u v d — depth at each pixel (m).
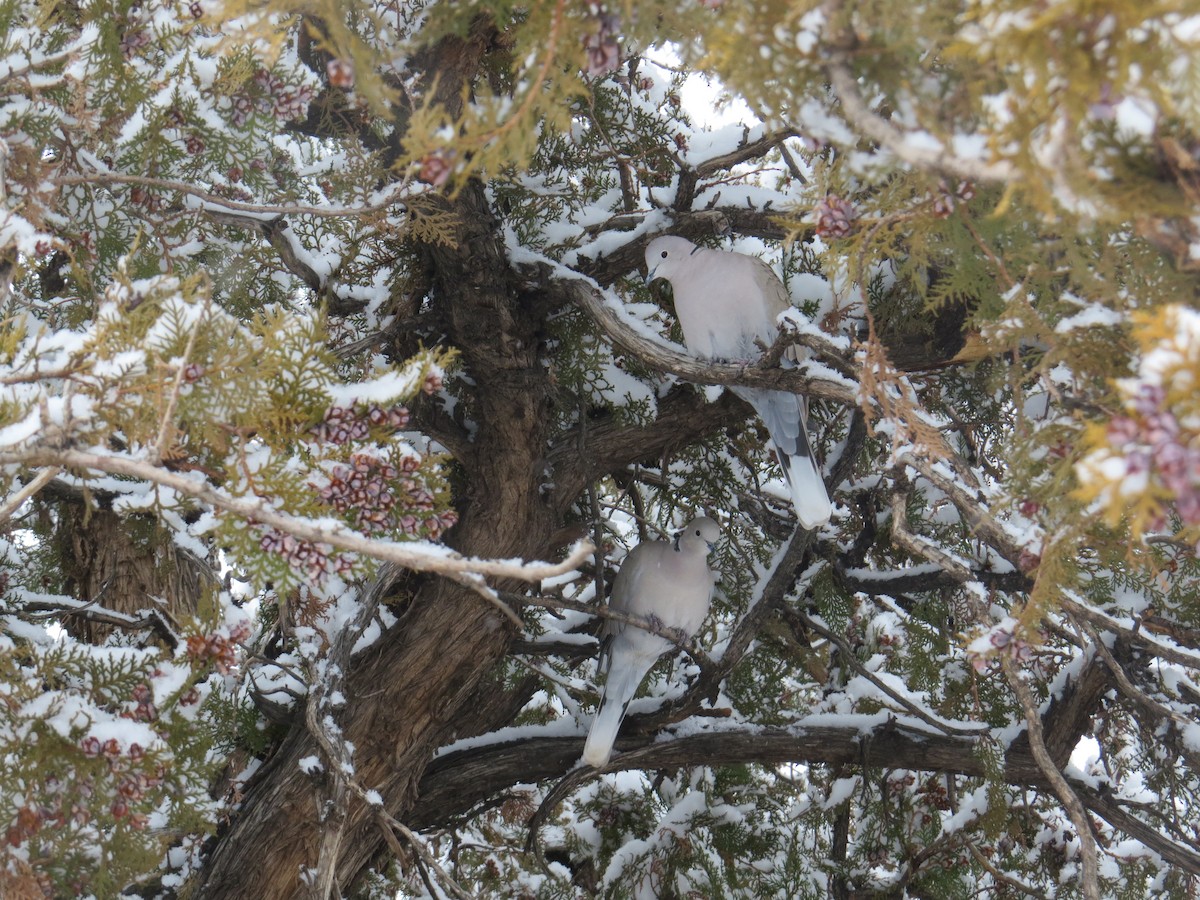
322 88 4.39
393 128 4.20
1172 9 1.47
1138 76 1.57
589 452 5.12
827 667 6.70
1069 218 2.01
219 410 2.41
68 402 2.24
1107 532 2.46
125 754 2.71
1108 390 2.33
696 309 4.44
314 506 2.46
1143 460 1.53
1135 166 1.72
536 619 5.48
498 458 4.76
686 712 5.11
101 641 4.81
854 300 4.83
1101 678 4.95
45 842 2.81
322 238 4.66
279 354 2.47
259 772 4.55
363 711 4.45
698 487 5.84
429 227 3.82
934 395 4.84
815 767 7.02
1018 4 1.56
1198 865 4.83
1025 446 2.41
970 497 3.03
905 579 5.46
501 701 5.35
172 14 3.36
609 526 6.53
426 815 5.07
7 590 4.34
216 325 2.42
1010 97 1.63
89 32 3.15
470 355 4.66
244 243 4.64
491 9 2.11
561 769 5.20
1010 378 2.62
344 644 4.15
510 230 4.71
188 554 3.73
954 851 6.09
